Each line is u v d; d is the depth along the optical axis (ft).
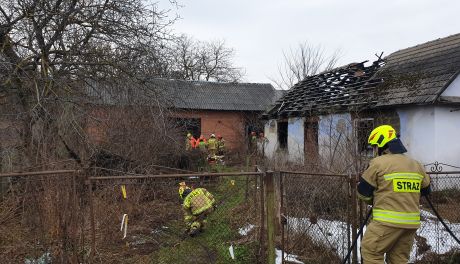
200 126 88.89
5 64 26.35
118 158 29.84
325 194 16.89
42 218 14.01
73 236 13.93
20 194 14.14
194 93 88.99
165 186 18.37
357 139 33.76
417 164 13.21
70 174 14.17
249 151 63.10
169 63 32.63
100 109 31.50
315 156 35.60
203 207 18.78
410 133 39.88
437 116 37.45
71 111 26.68
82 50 29.50
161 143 34.83
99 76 29.76
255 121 85.25
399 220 12.45
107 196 15.65
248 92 95.86
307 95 60.03
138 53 30.22
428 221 17.54
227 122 89.61
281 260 16.63
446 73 38.68
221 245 17.75
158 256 16.30
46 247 13.92
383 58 53.36
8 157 24.13
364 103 43.45
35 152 24.49
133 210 16.94
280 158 47.09
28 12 27.61
